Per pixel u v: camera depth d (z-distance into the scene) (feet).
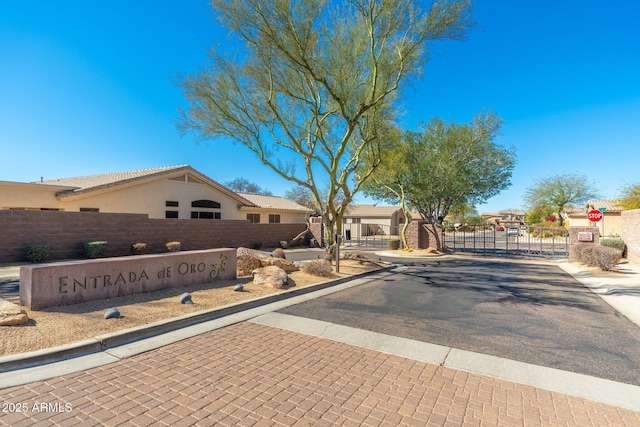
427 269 49.73
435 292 32.12
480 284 36.91
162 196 72.13
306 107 45.55
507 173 73.15
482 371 14.75
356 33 38.91
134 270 24.63
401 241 81.15
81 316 19.15
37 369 13.89
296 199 145.69
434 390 12.98
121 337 17.19
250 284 30.81
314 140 48.08
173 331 19.22
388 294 30.94
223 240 68.33
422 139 75.05
